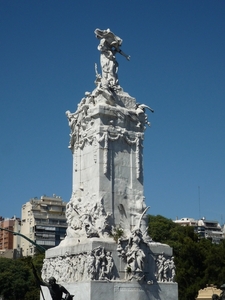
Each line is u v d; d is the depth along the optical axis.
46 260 34.62
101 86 34.62
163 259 32.31
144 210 33.31
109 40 36.75
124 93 35.81
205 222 165.75
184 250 53.25
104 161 32.88
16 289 76.19
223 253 52.00
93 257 29.70
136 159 34.16
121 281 30.14
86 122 34.62
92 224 31.69
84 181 34.09
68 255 31.89
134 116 34.84
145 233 32.88
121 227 32.47
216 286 52.62
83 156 34.62
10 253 124.69
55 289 23.03
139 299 30.34
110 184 32.78
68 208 34.25
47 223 134.38
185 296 50.84
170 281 32.22
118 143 33.78
